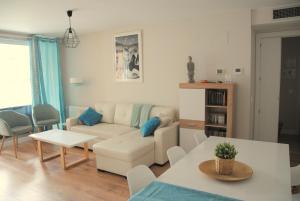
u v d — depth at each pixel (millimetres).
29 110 5656
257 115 4473
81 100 6117
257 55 4340
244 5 3520
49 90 5887
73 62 6098
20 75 5457
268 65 4309
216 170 1748
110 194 2998
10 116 4773
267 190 1524
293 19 3461
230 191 1520
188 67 4086
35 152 4699
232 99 3707
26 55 5523
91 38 5660
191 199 1434
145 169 1834
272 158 2076
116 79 5375
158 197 1467
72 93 6273
